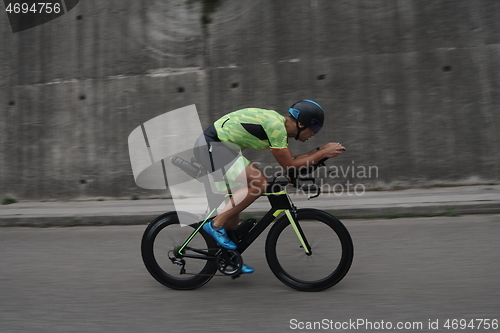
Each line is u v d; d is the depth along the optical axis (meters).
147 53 7.45
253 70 7.26
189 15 7.43
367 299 3.06
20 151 7.62
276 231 3.29
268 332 2.63
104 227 5.78
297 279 3.28
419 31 7.00
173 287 3.39
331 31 7.13
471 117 6.91
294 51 7.20
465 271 3.53
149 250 3.40
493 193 6.02
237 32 7.31
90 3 7.59
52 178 7.55
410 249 4.18
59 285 3.58
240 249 3.30
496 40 6.88
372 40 7.06
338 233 3.19
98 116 7.48
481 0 6.92
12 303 3.21
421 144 6.99
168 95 7.40
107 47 7.52
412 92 7.00
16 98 7.65
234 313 2.92
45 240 5.16
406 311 2.85
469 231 4.69
